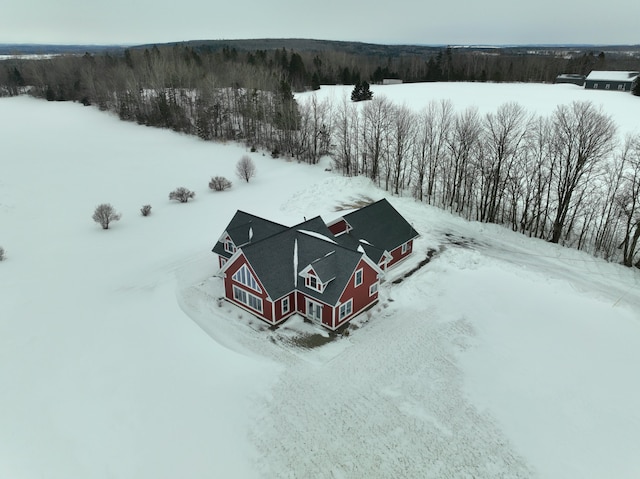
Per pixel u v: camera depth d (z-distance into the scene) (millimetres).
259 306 30406
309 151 69125
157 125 89062
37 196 53938
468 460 20594
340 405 23609
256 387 24781
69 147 75250
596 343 28141
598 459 20516
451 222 47375
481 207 48062
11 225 46250
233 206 51094
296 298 31125
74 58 141000
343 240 34656
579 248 41906
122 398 23625
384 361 26812
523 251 41406
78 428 21797
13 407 22891
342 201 51531
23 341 28000
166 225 46406
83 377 24984
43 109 105938
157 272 36844
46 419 22250
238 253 29828
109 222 46719
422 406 23562
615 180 46000
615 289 34875
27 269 37469
